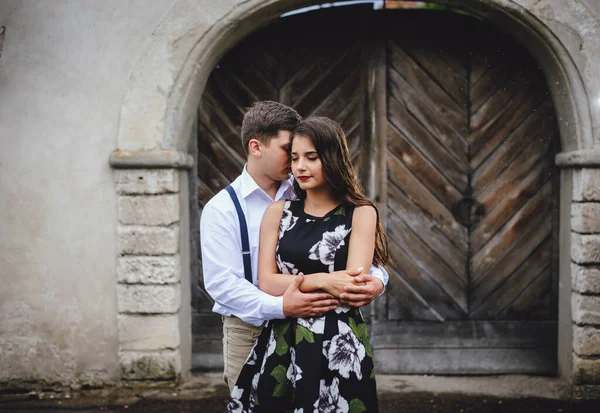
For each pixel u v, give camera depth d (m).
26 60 3.52
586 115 3.34
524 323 3.92
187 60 3.46
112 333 3.60
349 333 1.86
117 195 3.52
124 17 3.48
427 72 3.88
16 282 3.59
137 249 3.52
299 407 1.81
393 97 3.90
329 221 1.92
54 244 3.57
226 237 2.02
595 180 3.34
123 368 3.59
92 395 3.53
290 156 2.01
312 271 1.90
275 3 3.40
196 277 4.00
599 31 3.31
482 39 3.84
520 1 3.31
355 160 3.95
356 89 3.92
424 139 3.90
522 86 3.84
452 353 3.94
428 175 3.92
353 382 1.83
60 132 3.53
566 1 3.31
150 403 3.41
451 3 3.48
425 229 3.94
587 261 3.38
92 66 3.50
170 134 3.49
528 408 3.35
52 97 3.52
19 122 3.54
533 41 3.45
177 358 3.60
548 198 3.87
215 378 3.79
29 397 3.54
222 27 3.43
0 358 3.62
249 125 2.04
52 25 3.50
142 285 3.54
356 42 3.89
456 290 3.95
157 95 3.48
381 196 3.94
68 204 3.56
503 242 3.91
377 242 2.02
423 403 3.45
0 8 3.50
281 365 1.89
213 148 3.96
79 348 3.62
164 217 3.51
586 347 3.44
